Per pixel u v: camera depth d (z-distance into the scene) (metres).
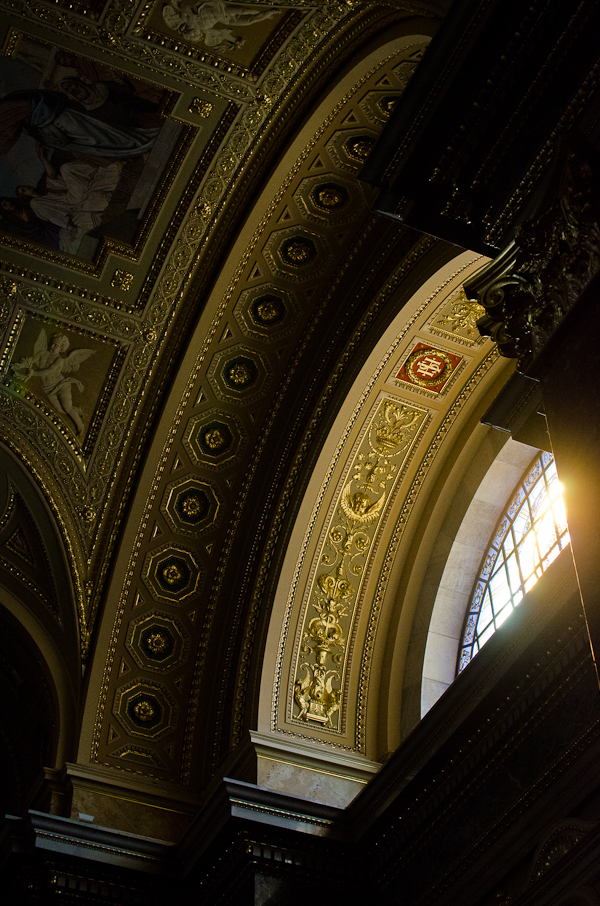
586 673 9.11
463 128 7.00
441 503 13.80
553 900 8.47
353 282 13.07
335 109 11.45
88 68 11.27
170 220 12.72
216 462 14.24
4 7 10.62
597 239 6.15
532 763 9.54
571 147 6.43
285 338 13.63
